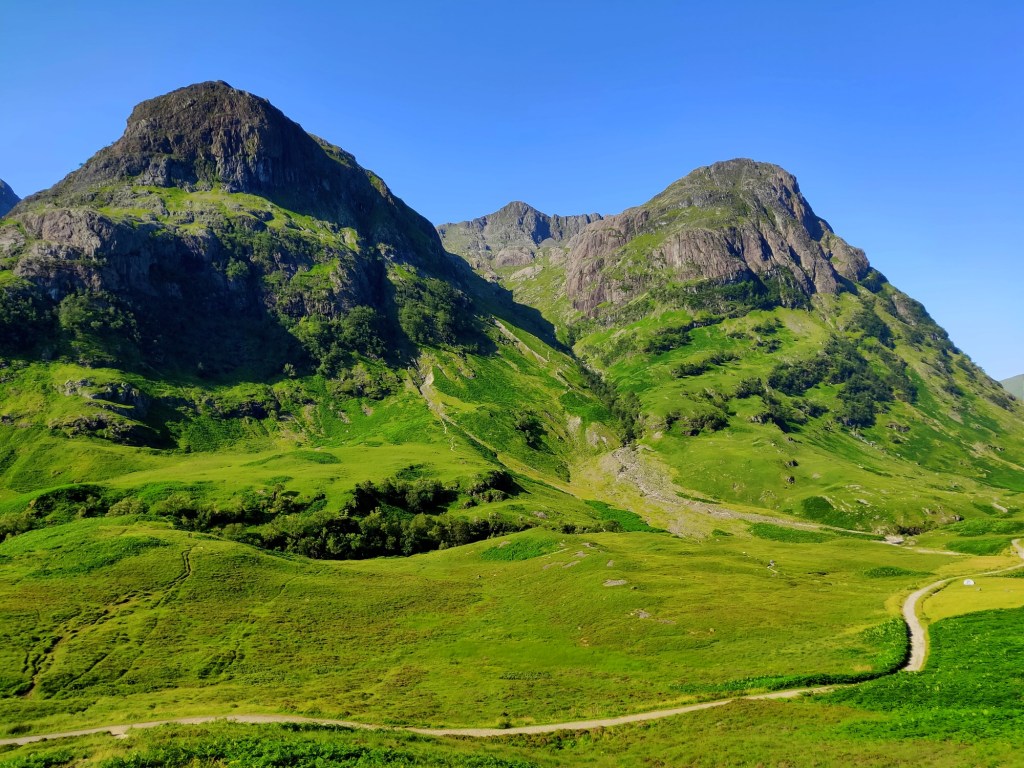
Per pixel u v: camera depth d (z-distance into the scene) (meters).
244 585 113.38
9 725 59.38
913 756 40.44
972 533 189.62
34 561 115.62
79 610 96.94
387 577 130.75
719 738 49.22
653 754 48.16
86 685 75.25
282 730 52.78
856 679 61.31
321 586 118.75
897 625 76.81
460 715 63.09
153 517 153.38
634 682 72.06
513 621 105.62
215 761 44.06
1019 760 37.38
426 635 100.75
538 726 58.75
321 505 183.88
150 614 98.12
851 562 144.88
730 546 177.75
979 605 83.25
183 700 69.25
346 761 44.22
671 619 94.25
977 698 49.84
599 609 102.81
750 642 81.81
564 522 189.62
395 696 71.38
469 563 149.25
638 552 145.00
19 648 83.25
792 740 46.56
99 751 47.03
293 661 86.88
